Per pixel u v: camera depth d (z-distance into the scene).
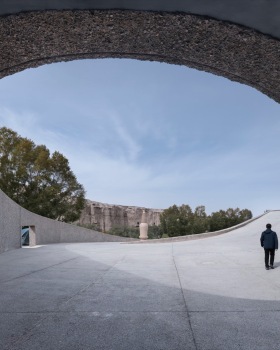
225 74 5.02
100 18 3.85
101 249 20.33
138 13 3.77
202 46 4.37
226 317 5.64
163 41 4.34
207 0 3.54
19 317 5.70
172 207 80.38
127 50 4.63
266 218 33.56
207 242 23.41
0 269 11.57
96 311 6.04
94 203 90.94
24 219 23.36
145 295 7.31
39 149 43.69
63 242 31.75
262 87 5.10
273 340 4.58
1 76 5.20
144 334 4.84
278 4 3.52
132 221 96.75
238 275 9.86
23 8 3.69
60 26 4.01
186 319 5.54
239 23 3.85
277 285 8.36
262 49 4.21
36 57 4.72
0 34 4.13
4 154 42.25
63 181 44.47
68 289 8.02
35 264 12.95
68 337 4.73
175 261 13.53
